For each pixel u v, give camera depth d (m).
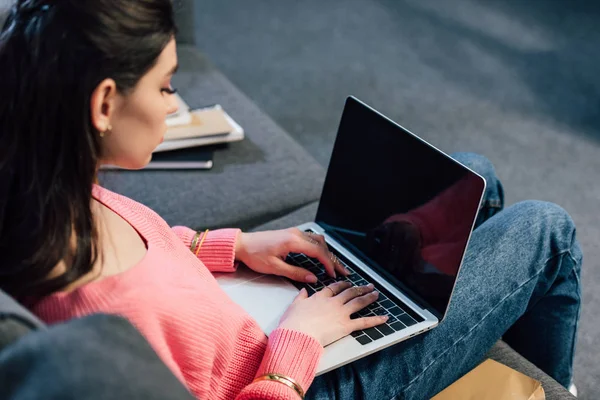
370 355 1.08
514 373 1.08
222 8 3.52
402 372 1.08
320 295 1.11
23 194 0.74
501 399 1.05
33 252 0.75
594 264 2.05
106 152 0.83
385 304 1.14
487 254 1.18
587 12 3.60
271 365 0.95
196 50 2.16
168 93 0.86
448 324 1.12
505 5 3.64
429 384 1.12
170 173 1.60
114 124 0.80
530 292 1.21
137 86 0.78
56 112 0.74
